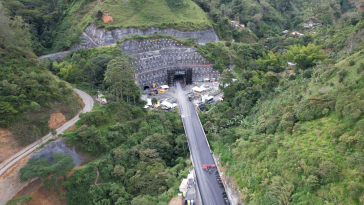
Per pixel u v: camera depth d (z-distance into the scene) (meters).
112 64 91.50
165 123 103.00
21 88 70.31
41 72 84.75
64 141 69.50
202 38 183.00
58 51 151.12
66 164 62.47
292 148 66.50
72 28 164.50
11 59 77.88
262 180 65.94
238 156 80.06
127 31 160.25
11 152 61.53
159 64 158.75
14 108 66.06
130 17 173.25
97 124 81.50
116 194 67.50
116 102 95.62
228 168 78.56
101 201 66.12
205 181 76.19
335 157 57.16
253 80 139.62
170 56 163.12
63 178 63.94
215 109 119.44
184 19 188.75
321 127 67.00
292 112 80.31
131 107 97.25
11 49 80.31
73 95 86.44
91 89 107.44
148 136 90.31
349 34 155.62
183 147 92.25
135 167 77.94
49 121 73.19
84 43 152.50
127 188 71.25
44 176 57.53
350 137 57.03
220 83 143.62
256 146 76.44
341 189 51.50
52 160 65.31
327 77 83.12
